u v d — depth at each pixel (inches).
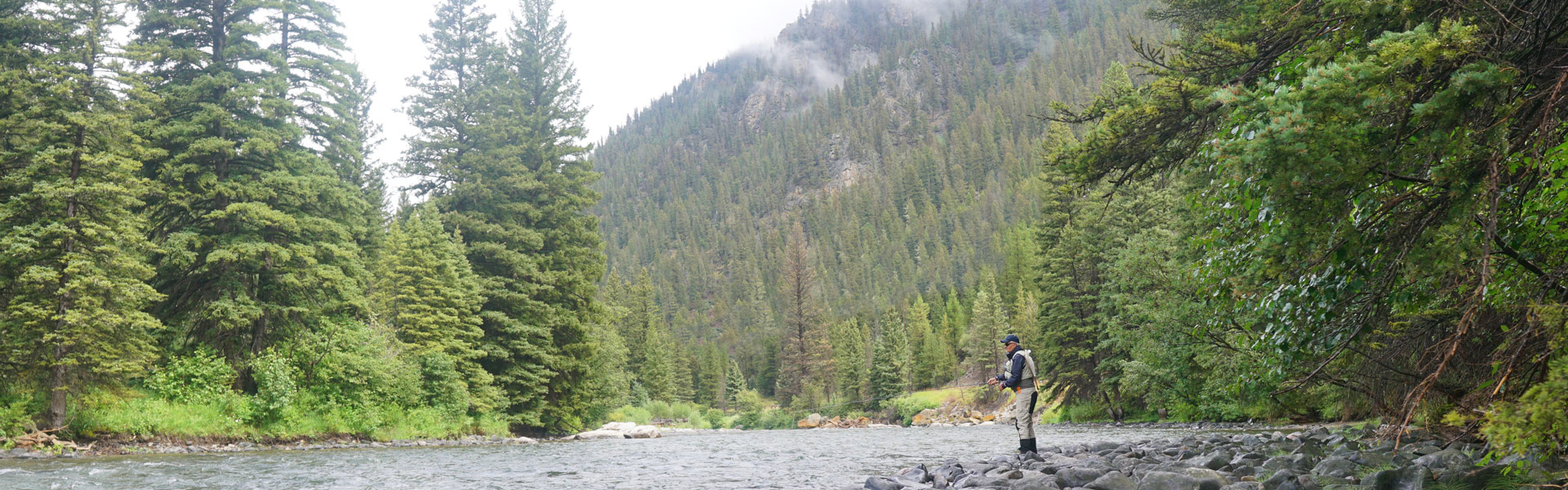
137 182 784.3
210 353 934.4
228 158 991.6
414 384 1122.0
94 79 803.4
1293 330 239.9
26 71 789.2
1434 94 159.8
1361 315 228.7
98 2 864.9
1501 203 173.3
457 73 1772.9
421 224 1270.9
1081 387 1583.4
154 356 792.9
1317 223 173.9
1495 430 130.9
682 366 4441.4
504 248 1382.9
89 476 488.1
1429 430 334.0
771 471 506.9
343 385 1032.2
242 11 1075.9
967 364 3917.3
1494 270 178.7
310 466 575.2
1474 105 153.7
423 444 995.9
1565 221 169.3
